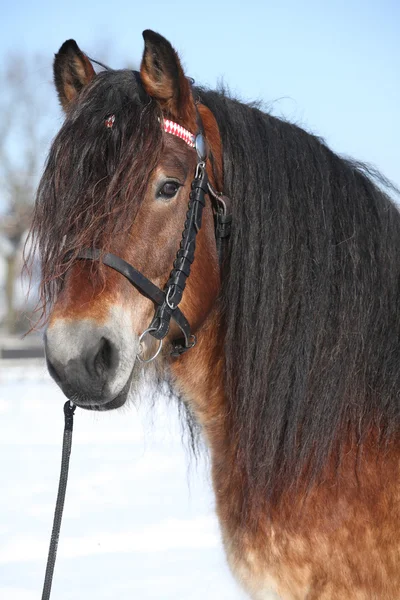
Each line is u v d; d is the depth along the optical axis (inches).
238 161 108.6
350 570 98.5
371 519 98.6
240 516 106.5
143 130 97.6
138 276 96.3
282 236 105.7
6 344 853.8
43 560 192.1
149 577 181.0
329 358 104.0
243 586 106.0
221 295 110.5
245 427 106.4
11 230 1133.7
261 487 103.6
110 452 318.3
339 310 104.5
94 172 96.1
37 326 101.3
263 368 105.4
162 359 111.8
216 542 205.3
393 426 100.6
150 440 347.3
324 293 104.3
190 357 112.5
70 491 253.4
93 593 171.2
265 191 107.2
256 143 109.2
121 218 94.5
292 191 107.6
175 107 102.4
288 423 104.0
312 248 105.6
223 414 112.6
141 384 107.4
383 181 118.2
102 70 113.8
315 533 100.1
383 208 109.7
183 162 101.0
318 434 102.0
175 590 173.3
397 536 97.3
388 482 98.9
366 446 101.0
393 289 107.0
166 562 190.7
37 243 103.0
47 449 323.9
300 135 113.0
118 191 94.8
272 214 106.3
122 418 434.0
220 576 181.5
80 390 92.3
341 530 99.3
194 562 191.2
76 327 92.4
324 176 108.7
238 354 108.3
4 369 697.0
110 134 97.4
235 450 109.4
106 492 252.1
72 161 97.4
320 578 99.6
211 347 112.3
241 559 105.6
